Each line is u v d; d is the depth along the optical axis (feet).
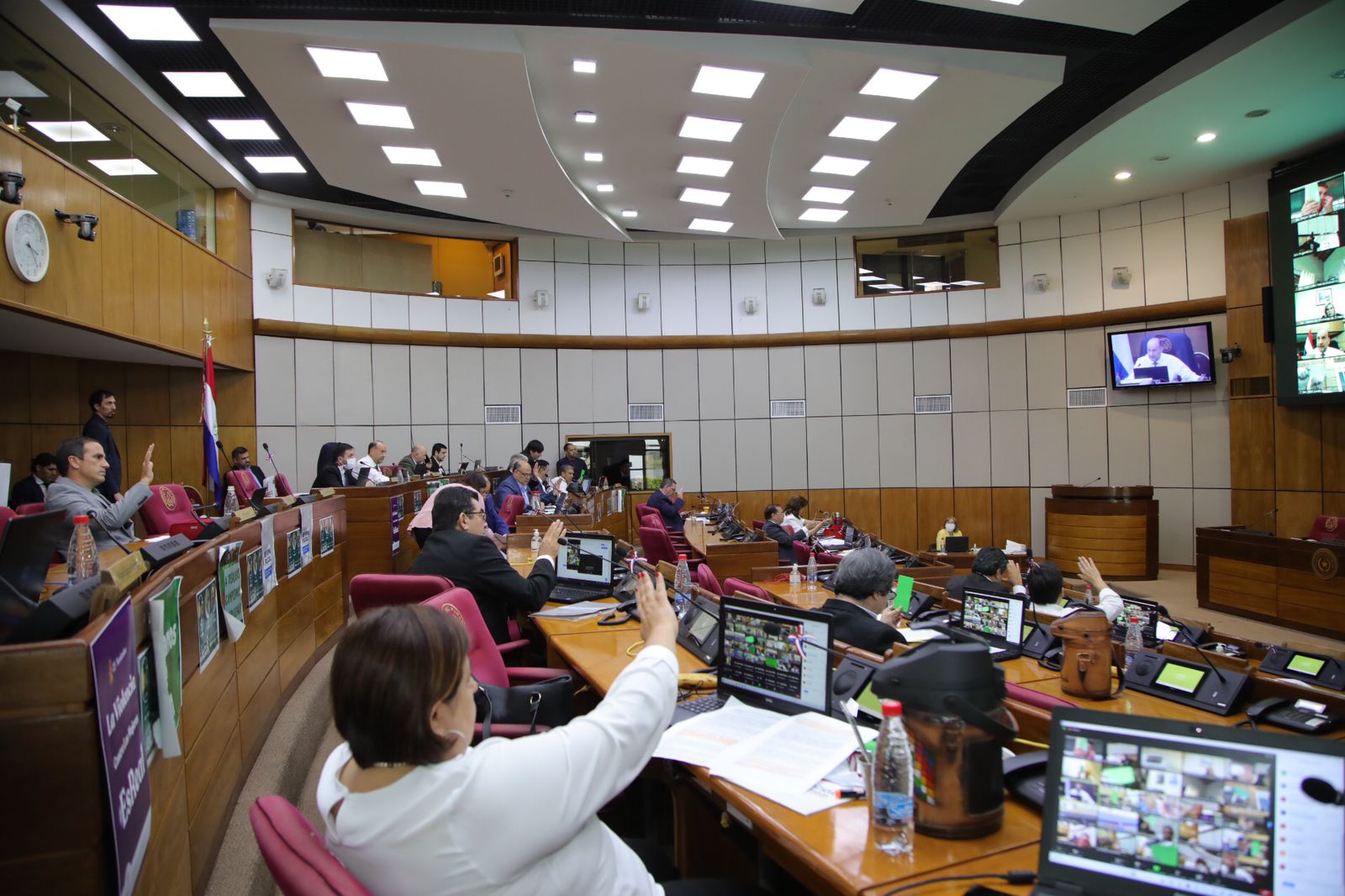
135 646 5.45
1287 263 28.53
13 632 4.67
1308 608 24.67
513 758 4.04
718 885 5.95
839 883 4.41
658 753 6.16
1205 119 26.91
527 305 39.32
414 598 10.27
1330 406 29.91
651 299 41.29
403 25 19.15
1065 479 38.19
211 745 8.14
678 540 29.55
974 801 4.86
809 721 6.64
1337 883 3.64
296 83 21.16
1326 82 23.94
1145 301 36.27
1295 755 3.87
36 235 17.87
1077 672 8.63
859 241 41.65
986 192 37.35
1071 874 4.19
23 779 4.26
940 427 40.45
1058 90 26.27
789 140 27.63
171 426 29.73
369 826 3.84
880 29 21.16
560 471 34.65
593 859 4.39
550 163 26.94
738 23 20.30
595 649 10.41
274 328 32.81
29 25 19.10
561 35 19.70
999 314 39.63
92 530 11.03
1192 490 35.32
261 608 11.19
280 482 26.50
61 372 26.30
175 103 24.63
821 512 39.27
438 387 37.17
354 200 34.60
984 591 11.86
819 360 41.52
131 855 4.91
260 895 7.76
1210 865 3.92
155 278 24.35
